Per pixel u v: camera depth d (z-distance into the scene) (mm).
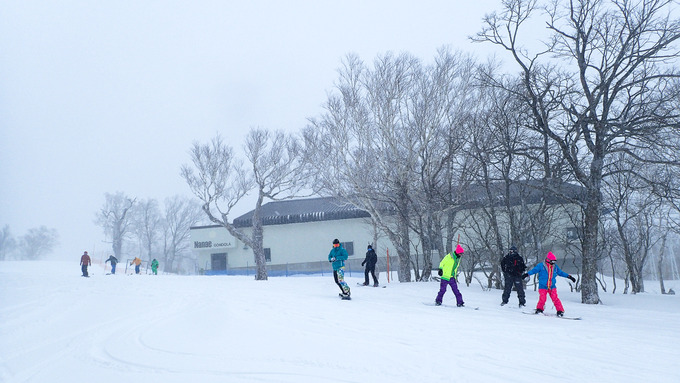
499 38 16703
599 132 15742
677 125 14398
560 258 33438
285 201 50188
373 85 25812
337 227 43406
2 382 6219
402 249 25156
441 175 24250
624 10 15484
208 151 29625
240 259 45750
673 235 41906
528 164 20016
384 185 25375
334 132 26453
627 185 21516
